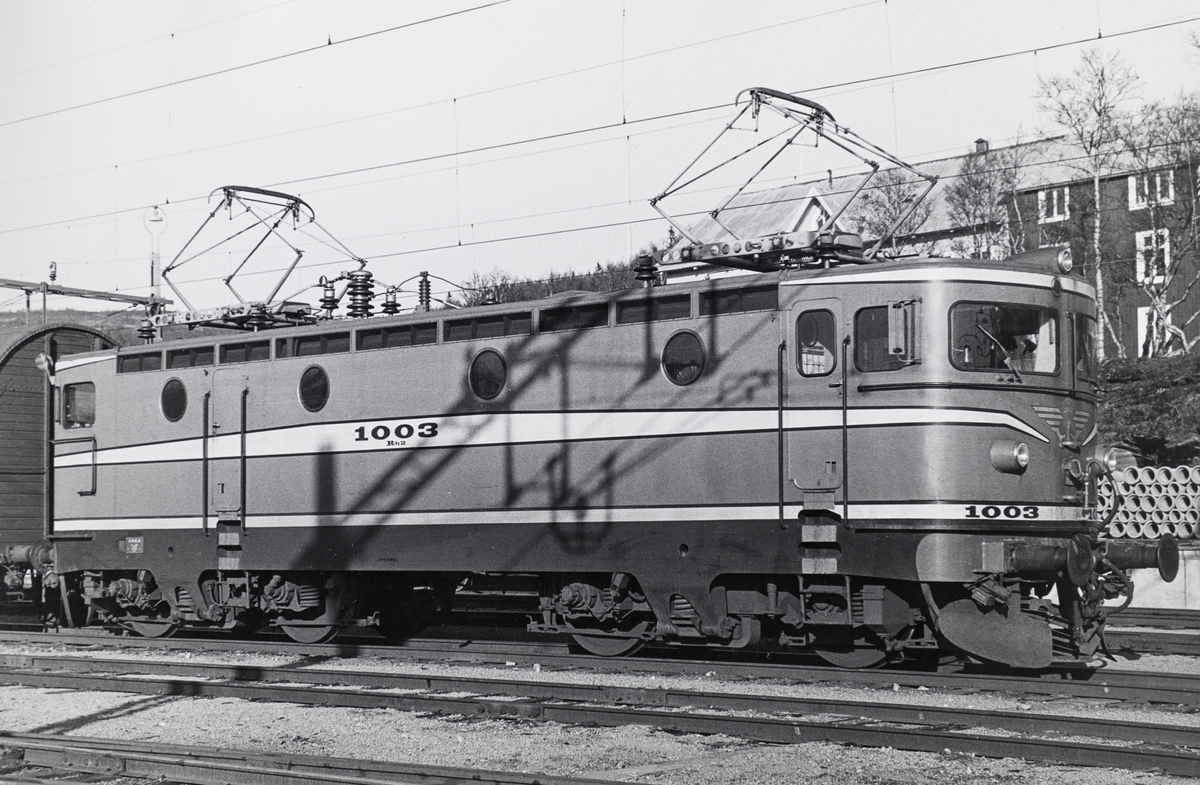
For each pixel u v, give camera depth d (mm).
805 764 8430
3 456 19109
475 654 14055
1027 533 11227
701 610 12352
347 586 15398
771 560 11891
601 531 12906
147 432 16625
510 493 13523
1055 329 11703
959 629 11227
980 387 11227
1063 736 9023
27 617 21062
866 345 11523
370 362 14656
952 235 41156
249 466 15562
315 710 10781
